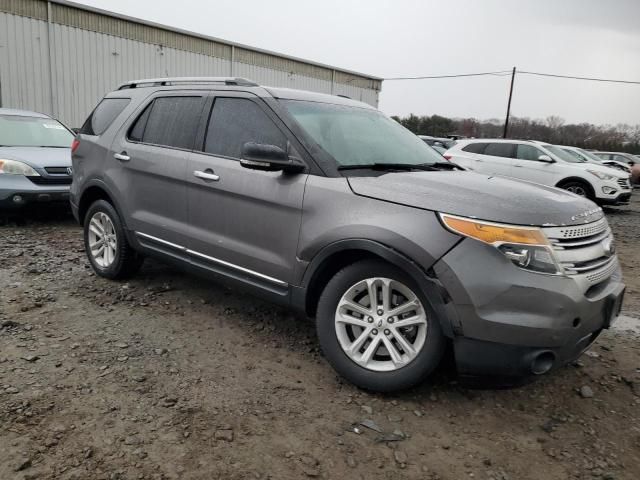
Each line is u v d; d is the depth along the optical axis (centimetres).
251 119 367
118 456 237
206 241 377
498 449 264
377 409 292
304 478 233
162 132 424
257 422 272
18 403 273
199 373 321
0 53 1492
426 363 282
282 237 331
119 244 460
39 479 219
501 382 271
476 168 1347
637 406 313
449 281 265
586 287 270
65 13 1623
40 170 696
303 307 327
